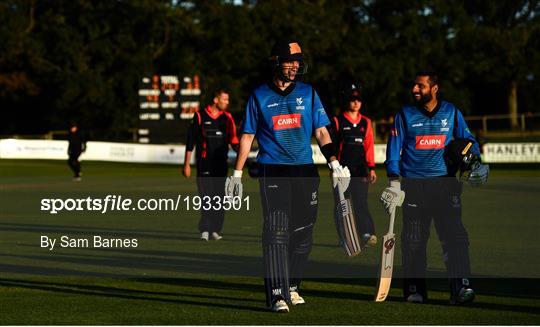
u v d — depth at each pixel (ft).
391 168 103.40
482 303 102.94
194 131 169.17
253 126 100.89
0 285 118.11
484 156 533.96
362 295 109.09
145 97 547.08
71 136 379.55
